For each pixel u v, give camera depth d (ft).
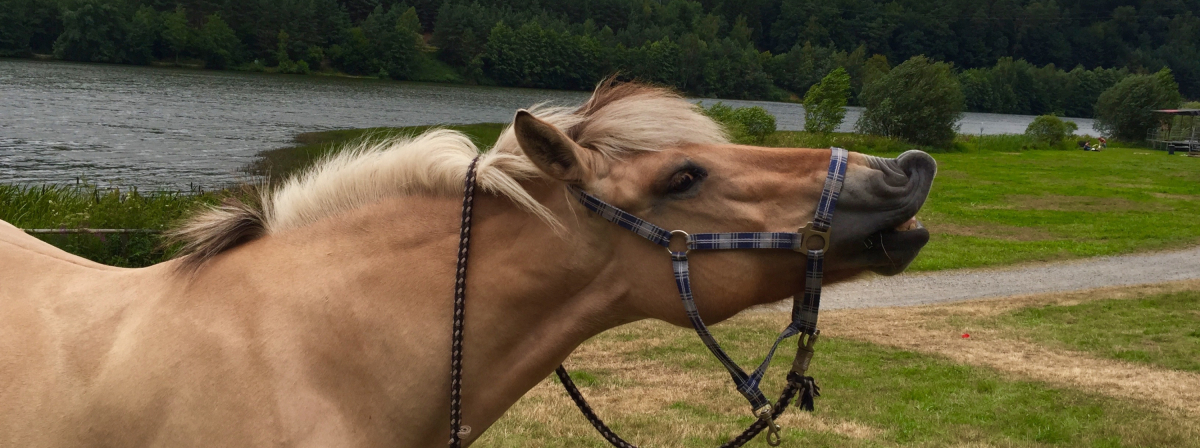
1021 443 18.03
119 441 5.96
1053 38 425.69
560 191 6.72
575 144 6.49
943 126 138.10
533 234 6.68
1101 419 19.65
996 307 33.76
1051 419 19.57
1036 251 47.98
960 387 22.21
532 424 17.85
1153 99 178.29
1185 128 167.43
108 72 191.21
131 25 223.71
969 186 81.10
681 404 20.02
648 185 6.60
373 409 6.31
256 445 5.80
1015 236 53.78
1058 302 34.81
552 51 266.36
